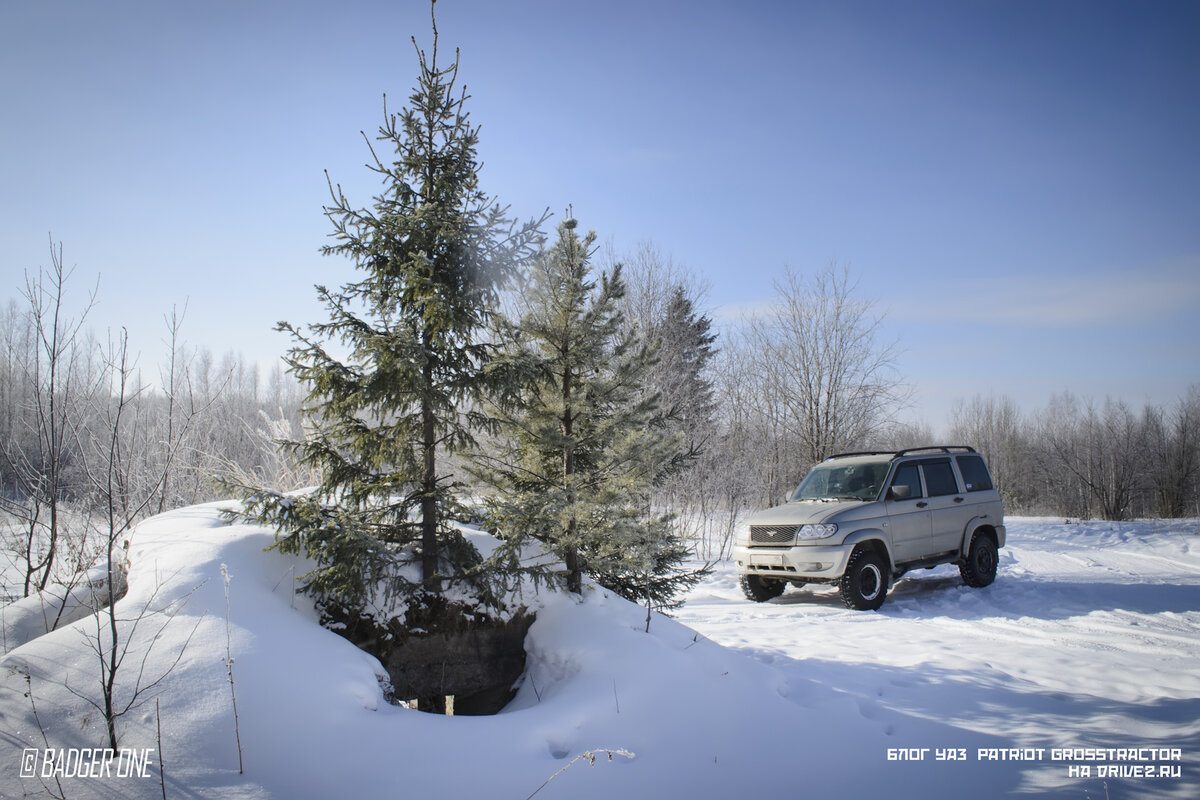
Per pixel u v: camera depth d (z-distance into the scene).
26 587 5.64
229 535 4.59
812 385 24.78
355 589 4.30
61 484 6.94
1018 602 9.17
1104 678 5.40
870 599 8.95
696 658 4.72
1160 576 11.74
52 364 5.85
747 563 9.71
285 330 4.53
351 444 4.80
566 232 5.77
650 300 21.62
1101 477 29.59
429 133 5.11
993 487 11.13
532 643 4.91
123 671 3.25
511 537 4.93
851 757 3.84
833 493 10.31
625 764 3.50
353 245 4.81
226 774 2.86
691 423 20.11
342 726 3.32
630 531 5.30
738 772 3.56
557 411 5.63
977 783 3.55
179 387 8.69
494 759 3.38
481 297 5.19
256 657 3.48
